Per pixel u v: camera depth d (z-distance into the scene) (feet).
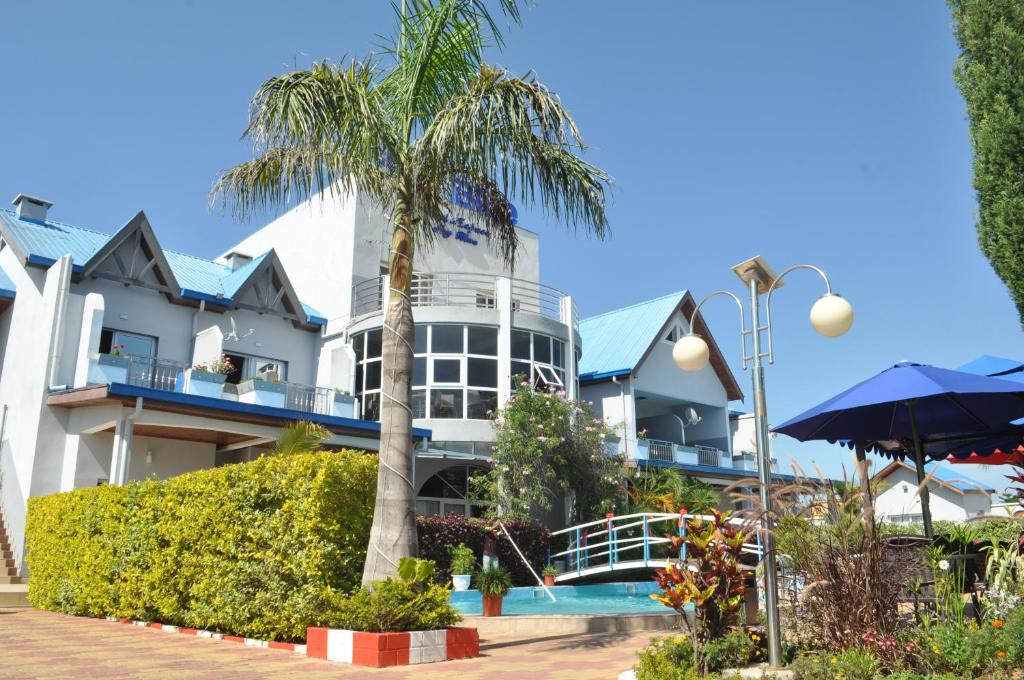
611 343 112.16
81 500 50.26
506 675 26.94
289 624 34.06
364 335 85.87
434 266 95.35
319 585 33.45
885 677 21.17
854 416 36.86
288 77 34.55
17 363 68.74
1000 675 20.40
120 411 58.70
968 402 34.45
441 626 32.63
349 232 91.71
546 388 86.43
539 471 76.95
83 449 63.77
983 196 32.60
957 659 21.54
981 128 32.35
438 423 80.43
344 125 35.17
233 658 30.60
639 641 37.65
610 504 79.25
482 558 68.13
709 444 121.49
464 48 37.40
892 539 25.67
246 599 35.86
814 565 24.68
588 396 107.55
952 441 39.14
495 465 76.48
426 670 28.14
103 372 63.67
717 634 25.44
